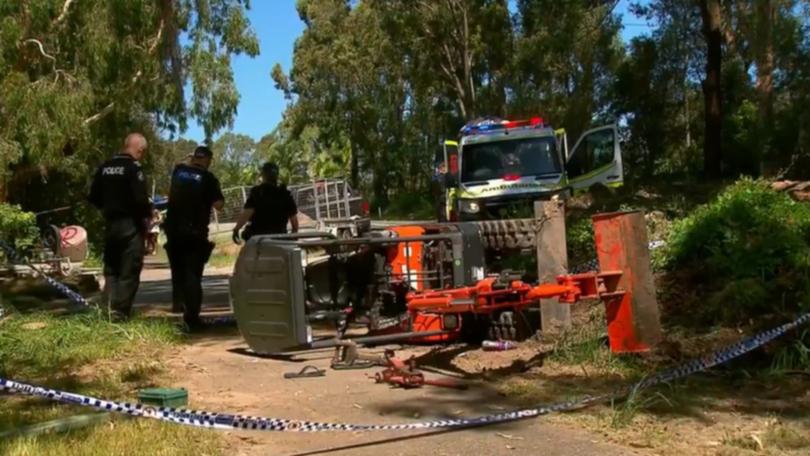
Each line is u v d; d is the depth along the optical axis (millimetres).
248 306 7051
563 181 15281
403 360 7105
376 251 7809
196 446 4730
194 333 9031
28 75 17078
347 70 54812
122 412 5070
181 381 6605
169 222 9211
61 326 8086
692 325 7227
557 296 6168
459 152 15867
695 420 5230
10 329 7949
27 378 6551
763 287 7066
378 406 5801
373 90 56000
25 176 20438
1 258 14672
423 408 5719
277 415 5566
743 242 7531
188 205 9125
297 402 5938
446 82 41844
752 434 4887
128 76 18422
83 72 17609
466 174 15664
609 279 6188
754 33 28234
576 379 6352
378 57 49969
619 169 17781
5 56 16312
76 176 22531
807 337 6438
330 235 7434
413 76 41656
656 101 36062
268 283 6883
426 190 55062
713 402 5613
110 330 8148
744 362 6484
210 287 16953
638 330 6129
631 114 36312
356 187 58781
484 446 4848
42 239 18578
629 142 36312
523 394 5988
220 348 8094
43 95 16422
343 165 59219
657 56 36219
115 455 4496
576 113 36531
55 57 17578
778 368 6219
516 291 6211
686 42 36938
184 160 9461
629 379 6254
